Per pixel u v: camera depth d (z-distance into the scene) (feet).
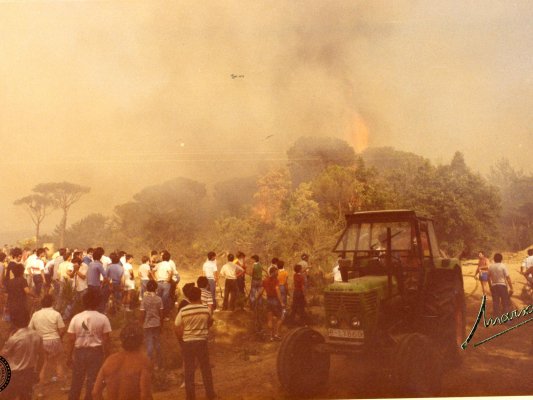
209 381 18.07
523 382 18.70
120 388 11.71
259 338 30.99
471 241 80.48
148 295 22.79
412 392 16.19
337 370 21.56
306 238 63.72
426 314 19.48
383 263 19.74
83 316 16.53
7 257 42.14
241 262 39.11
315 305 40.01
